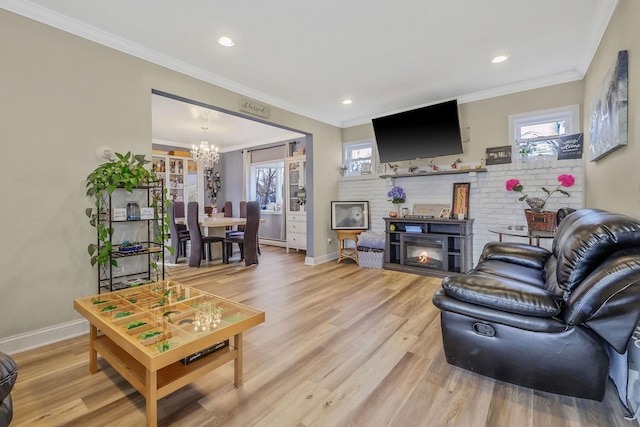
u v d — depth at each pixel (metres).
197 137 6.75
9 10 2.11
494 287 1.64
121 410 1.54
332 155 5.37
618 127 2.00
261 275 4.29
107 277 2.62
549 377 1.54
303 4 2.21
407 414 1.48
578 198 3.40
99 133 2.53
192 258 4.90
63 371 1.90
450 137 4.05
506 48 2.89
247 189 7.52
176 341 1.45
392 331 2.43
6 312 2.13
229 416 1.48
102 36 2.52
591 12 2.34
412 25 2.49
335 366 1.93
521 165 3.76
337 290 3.55
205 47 2.80
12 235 2.15
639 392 1.36
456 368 1.89
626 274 1.27
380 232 5.08
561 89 3.55
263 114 4.05
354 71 3.35
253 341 2.27
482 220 4.07
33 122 2.22
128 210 2.61
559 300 1.48
